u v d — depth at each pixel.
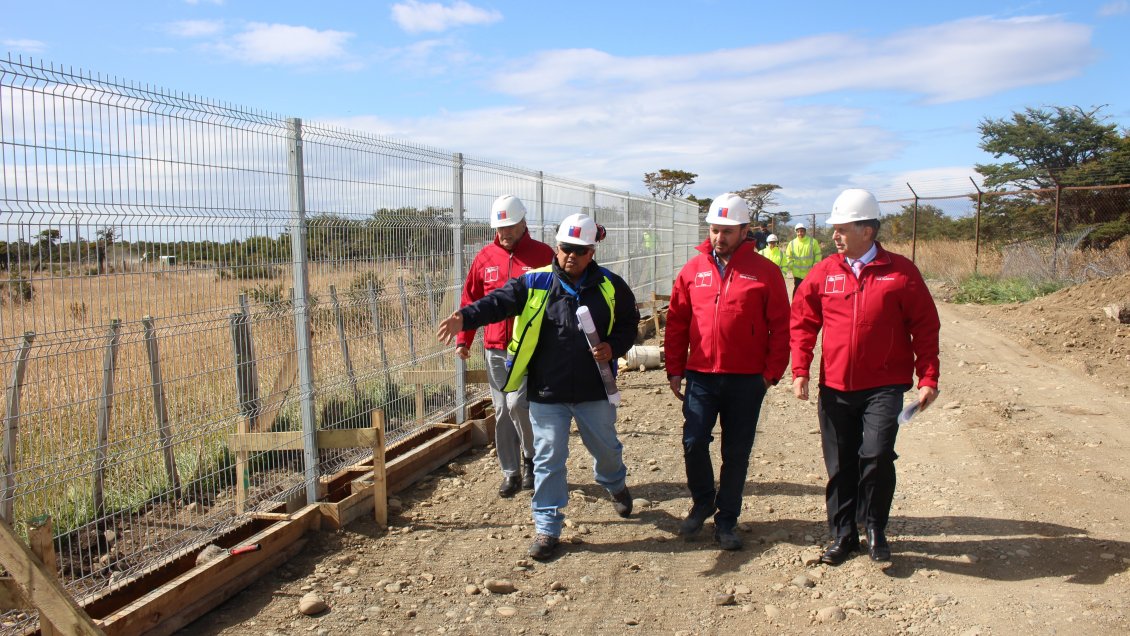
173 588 3.88
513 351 4.82
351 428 5.50
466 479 6.31
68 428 3.53
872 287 4.43
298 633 3.89
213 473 4.57
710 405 4.96
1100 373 9.80
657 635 3.91
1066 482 5.85
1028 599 4.11
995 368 10.22
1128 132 25.69
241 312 4.49
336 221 5.34
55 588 3.00
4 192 3.21
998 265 20.38
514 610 4.15
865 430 4.48
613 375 4.92
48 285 3.40
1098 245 19.56
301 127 4.94
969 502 5.54
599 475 5.35
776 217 38.66
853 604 4.14
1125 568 4.39
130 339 3.80
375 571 4.60
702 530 5.24
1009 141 28.67
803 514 5.48
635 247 14.74
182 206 4.05
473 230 7.48
